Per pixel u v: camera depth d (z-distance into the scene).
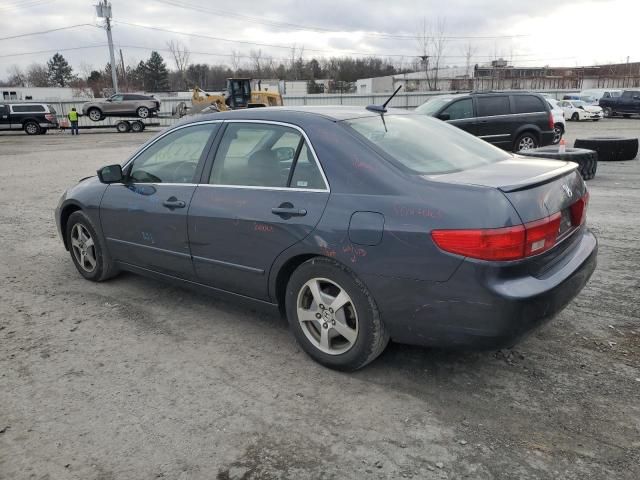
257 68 78.88
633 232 6.47
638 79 67.56
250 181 3.70
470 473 2.52
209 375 3.45
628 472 2.50
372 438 2.79
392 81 68.06
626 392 3.13
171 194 4.14
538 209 2.89
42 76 102.25
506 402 3.07
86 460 2.67
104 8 42.91
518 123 13.35
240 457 2.67
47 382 3.39
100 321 4.31
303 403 3.11
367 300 3.13
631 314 4.18
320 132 3.41
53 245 6.66
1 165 16.05
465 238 2.74
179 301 4.70
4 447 2.77
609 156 12.95
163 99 42.91
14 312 4.52
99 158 17.72
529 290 2.79
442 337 2.95
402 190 3.01
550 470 2.53
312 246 3.25
